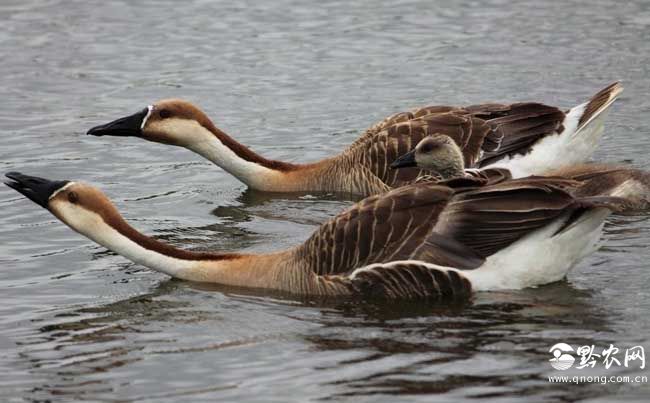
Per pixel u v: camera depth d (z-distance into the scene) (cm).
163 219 1861
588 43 2691
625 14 2886
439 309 1403
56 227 1798
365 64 2622
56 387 1234
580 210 1397
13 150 2162
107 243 1549
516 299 1414
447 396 1166
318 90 2480
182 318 1424
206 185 2047
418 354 1273
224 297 1491
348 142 2212
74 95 2456
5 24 2875
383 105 2378
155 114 1995
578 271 1509
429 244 1418
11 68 2598
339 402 1163
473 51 2675
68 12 2977
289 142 2217
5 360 1310
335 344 1316
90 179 2042
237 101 2431
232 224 1836
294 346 1317
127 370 1273
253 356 1295
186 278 1556
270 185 2023
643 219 1730
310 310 1430
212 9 3012
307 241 1504
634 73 2492
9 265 1634
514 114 1958
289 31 2852
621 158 2031
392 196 1457
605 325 1331
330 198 1994
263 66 2623
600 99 1919
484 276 1412
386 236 1434
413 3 3044
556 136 1933
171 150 2227
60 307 1477
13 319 1437
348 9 3012
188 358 1299
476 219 1414
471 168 1906
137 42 2772
